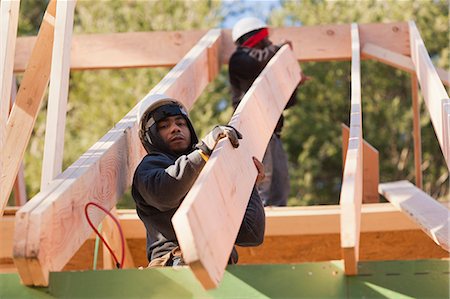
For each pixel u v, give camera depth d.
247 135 6.62
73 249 5.65
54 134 7.14
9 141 7.77
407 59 12.23
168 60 12.77
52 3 8.01
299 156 23.92
